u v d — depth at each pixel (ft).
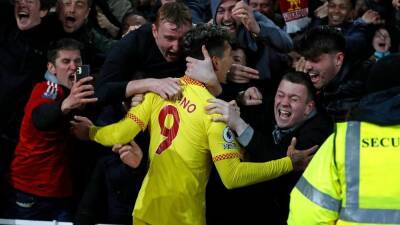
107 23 24.90
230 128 15.48
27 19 20.20
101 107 18.13
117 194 17.29
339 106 19.24
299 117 16.57
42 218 18.26
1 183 18.72
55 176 18.13
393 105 11.81
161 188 15.66
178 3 17.43
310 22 23.85
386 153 11.72
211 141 15.33
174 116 15.72
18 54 19.90
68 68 18.57
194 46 16.05
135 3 25.99
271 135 17.66
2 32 20.12
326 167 11.95
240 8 19.42
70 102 16.56
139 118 16.05
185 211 15.60
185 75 16.22
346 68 20.24
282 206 16.90
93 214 17.21
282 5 23.07
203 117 15.47
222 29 16.20
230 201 17.19
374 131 11.89
